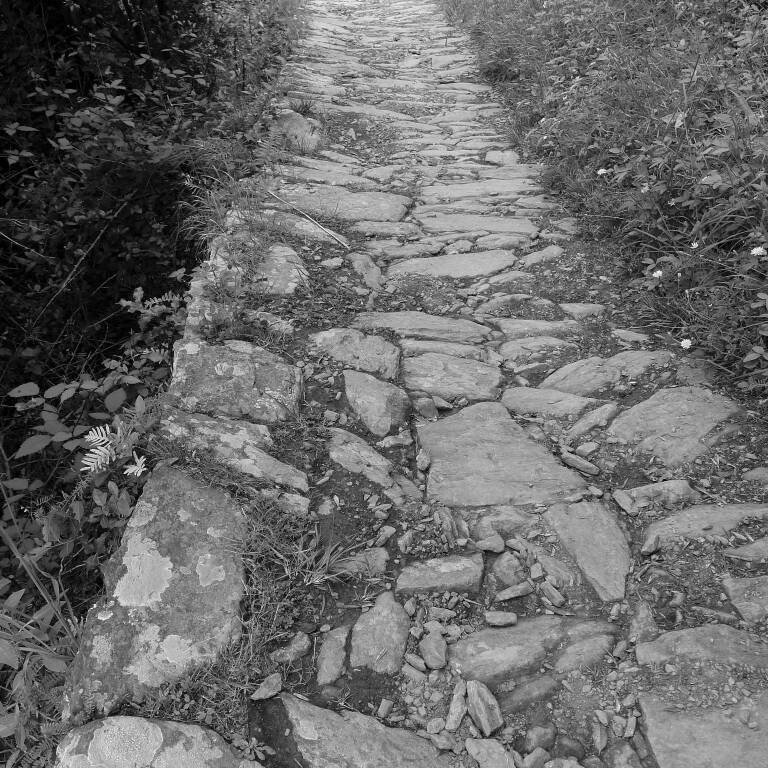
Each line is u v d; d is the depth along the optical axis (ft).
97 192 13.16
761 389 9.48
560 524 8.02
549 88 19.60
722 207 11.55
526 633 6.92
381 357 10.75
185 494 7.98
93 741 6.03
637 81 16.55
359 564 7.66
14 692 7.65
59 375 12.48
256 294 11.76
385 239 14.26
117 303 13.48
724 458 8.67
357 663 6.72
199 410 9.32
